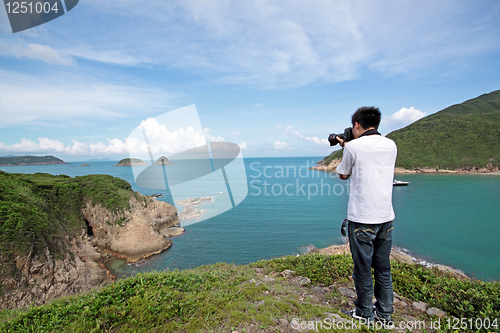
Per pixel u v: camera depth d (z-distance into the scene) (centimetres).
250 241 2544
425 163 10900
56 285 1714
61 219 2436
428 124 14125
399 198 5534
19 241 1648
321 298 373
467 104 18362
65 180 3033
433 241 2758
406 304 355
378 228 255
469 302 324
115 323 286
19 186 2381
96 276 1972
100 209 2620
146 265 2177
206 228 2934
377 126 267
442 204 4859
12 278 1543
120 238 2481
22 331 289
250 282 430
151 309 307
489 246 2597
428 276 429
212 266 624
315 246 2422
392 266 497
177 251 2355
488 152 10581
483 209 4406
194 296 349
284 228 2966
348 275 457
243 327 278
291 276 482
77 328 280
